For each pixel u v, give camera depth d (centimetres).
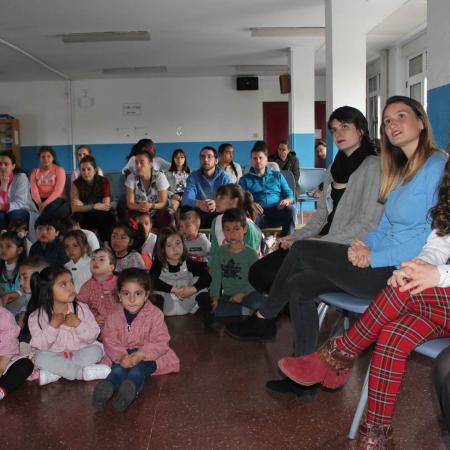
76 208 511
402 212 189
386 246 192
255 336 264
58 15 653
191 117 1174
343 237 214
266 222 499
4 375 224
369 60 996
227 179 501
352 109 244
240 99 1173
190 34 770
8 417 202
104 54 894
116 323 232
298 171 766
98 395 204
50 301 238
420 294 152
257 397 213
